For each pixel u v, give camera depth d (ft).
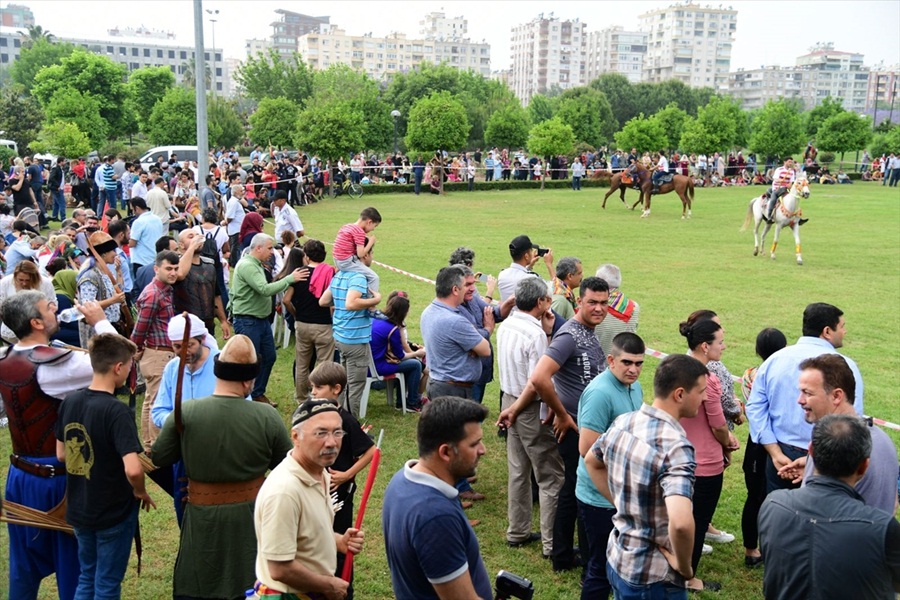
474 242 68.23
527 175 139.03
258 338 27.53
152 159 128.06
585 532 17.12
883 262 61.67
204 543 13.57
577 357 17.81
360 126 112.98
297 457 11.99
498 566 18.75
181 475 15.66
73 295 29.30
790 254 65.00
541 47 602.85
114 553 14.67
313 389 16.70
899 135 183.83
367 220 27.04
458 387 21.02
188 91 188.24
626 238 72.49
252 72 218.59
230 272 48.73
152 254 36.99
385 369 28.17
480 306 26.20
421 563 10.28
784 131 160.76
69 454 14.37
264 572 11.76
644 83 331.57
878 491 13.20
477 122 232.94
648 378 32.76
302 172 101.04
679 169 142.00
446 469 10.66
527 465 19.43
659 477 12.26
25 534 15.56
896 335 40.24
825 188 140.46
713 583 18.17
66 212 86.07
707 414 16.88
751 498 18.85
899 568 10.82
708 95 338.54
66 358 15.39
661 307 45.27
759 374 17.58
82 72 181.78
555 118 130.72
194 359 17.24
